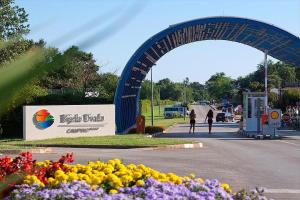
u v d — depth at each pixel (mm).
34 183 7387
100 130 32094
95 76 55781
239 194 7758
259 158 20109
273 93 87375
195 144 25469
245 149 24375
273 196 11797
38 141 27453
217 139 32281
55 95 36906
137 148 24328
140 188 6918
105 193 7023
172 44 43125
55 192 6723
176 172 15609
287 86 112375
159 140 27031
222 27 38969
